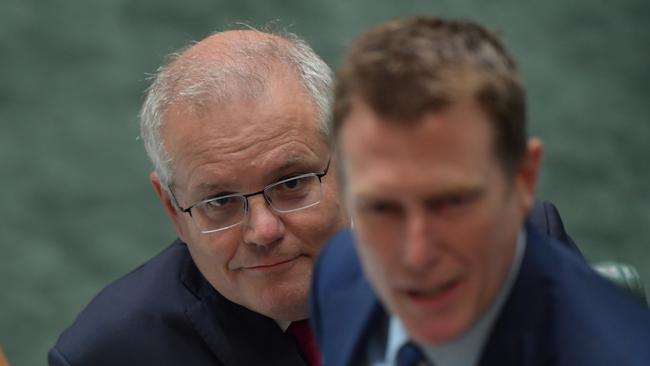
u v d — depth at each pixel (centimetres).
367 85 215
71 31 1672
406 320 234
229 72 385
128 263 1407
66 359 431
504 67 222
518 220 235
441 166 214
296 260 394
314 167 388
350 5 1697
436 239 220
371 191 218
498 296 246
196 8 1703
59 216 1455
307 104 388
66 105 1582
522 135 226
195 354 426
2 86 1602
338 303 291
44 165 1509
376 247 225
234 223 388
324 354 295
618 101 1577
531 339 243
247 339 421
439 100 212
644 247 1423
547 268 247
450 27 226
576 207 1459
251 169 379
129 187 1484
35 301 1366
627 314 244
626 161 1509
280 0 1711
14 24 1673
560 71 1614
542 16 1683
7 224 1445
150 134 398
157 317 430
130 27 1680
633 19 1681
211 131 380
